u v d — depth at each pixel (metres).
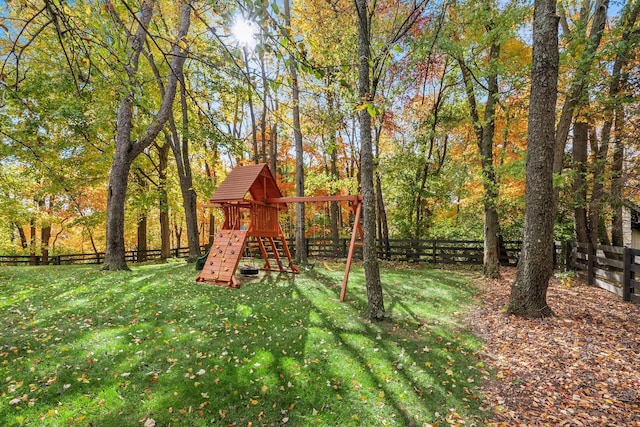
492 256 9.34
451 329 5.09
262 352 4.16
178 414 2.94
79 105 3.75
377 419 2.98
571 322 5.14
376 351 4.28
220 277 7.83
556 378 3.57
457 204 15.25
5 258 17.38
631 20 7.53
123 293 6.41
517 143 11.72
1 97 2.21
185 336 4.54
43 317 5.02
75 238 19.77
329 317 5.59
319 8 8.99
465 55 9.14
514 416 2.99
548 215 5.38
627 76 8.56
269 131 17.39
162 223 15.01
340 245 14.33
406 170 13.77
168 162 15.52
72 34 1.94
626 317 5.32
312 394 3.32
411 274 9.98
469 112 10.95
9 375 3.38
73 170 11.53
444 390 3.43
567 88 8.80
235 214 8.93
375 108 2.49
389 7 8.87
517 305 5.59
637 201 11.33
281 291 7.37
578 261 9.03
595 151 10.84
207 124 3.84
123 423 2.80
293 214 22.72
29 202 13.12
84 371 3.53
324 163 17.16
